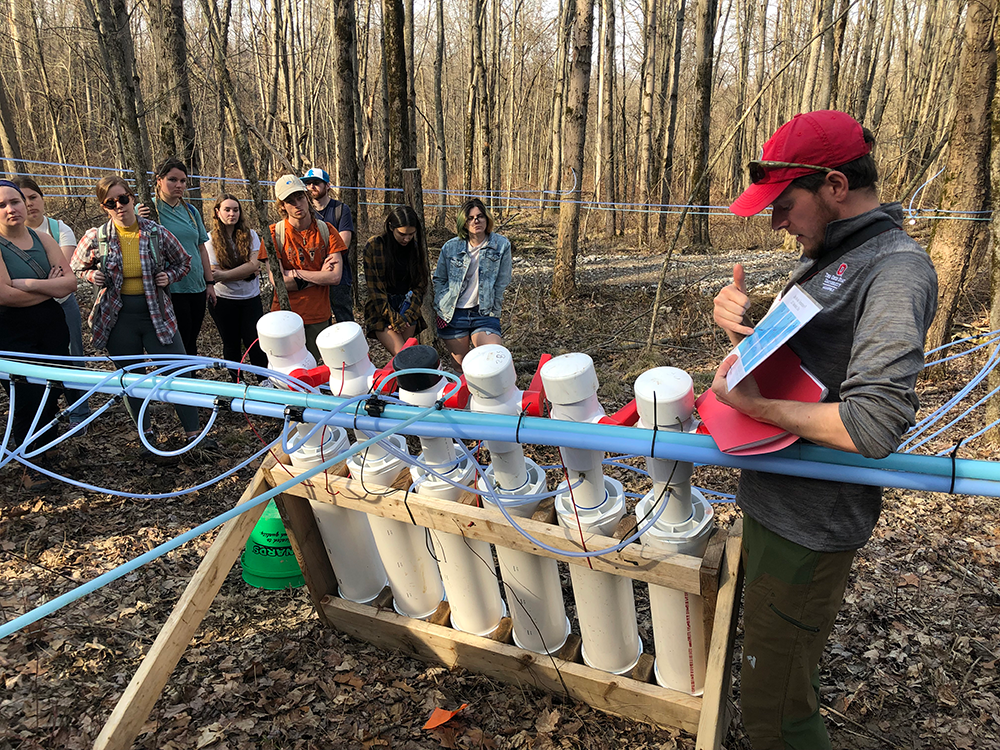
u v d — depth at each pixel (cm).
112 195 425
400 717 263
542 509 243
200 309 538
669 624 229
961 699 266
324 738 255
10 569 352
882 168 1688
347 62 898
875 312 140
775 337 149
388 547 275
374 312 456
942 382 569
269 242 441
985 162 522
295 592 338
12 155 1778
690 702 237
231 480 447
